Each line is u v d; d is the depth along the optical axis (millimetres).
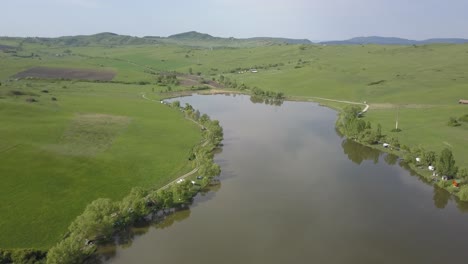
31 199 89625
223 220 88875
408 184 110125
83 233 74688
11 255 67562
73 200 91438
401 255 75875
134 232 83688
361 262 73750
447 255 75875
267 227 85688
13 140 120250
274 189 105688
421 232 84250
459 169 110188
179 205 96000
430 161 117438
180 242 79625
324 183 110312
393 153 134000
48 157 112312
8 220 80438
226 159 130000
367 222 88250
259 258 74250
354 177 115188
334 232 83938
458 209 94938
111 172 109188
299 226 86375
